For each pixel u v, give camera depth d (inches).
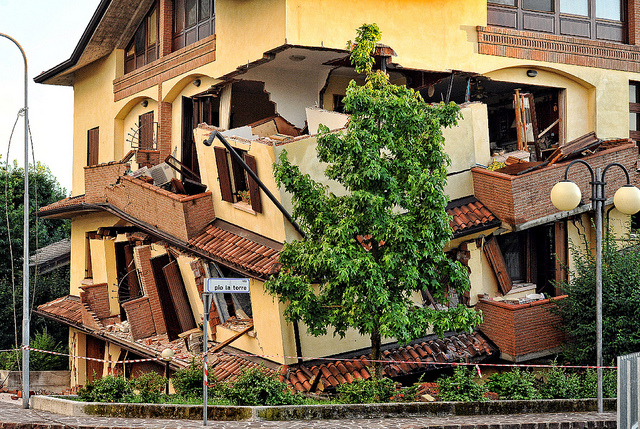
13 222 1425.9
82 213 1153.4
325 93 901.8
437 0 826.8
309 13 770.2
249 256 715.4
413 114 586.6
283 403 572.7
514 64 865.5
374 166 569.3
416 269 575.5
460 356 724.7
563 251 828.6
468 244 765.3
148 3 1039.0
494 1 869.2
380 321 570.9
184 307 834.8
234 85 919.7
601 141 804.6
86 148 1218.6
